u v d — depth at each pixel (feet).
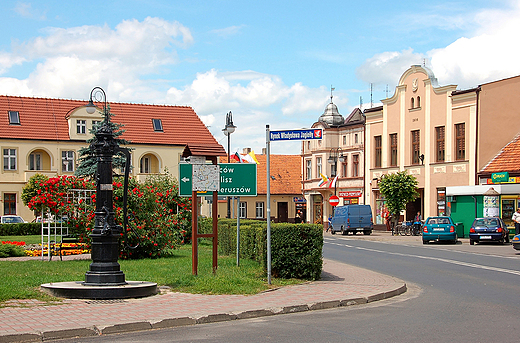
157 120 189.67
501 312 34.01
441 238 106.73
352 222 148.36
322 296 38.52
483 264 64.39
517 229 106.42
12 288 37.63
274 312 33.91
